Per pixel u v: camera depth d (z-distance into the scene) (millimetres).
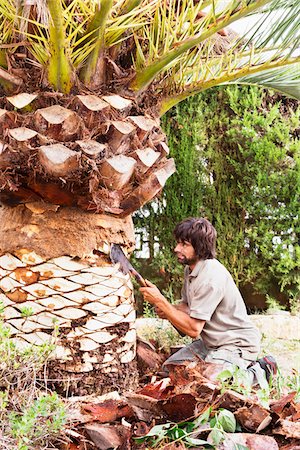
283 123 5656
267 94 5738
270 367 2945
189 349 3137
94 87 2586
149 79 2652
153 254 5645
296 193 5570
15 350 2137
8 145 2402
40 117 2396
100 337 2607
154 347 3627
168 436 1979
